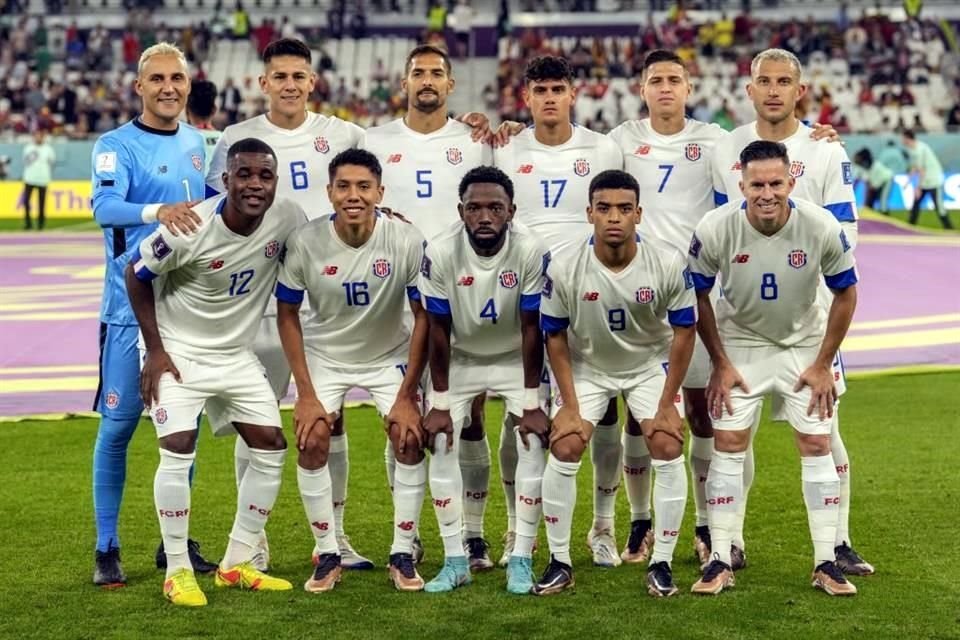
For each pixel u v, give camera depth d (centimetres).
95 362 1430
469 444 740
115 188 711
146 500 886
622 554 764
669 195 801
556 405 697
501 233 668
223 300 682
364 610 650
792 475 937
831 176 742
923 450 1005
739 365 700
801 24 4031
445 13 4134
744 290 681
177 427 666
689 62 3906
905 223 2852
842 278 675
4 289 1984
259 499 693
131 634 613
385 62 4106
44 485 928
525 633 610
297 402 695
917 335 1523
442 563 753
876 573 709
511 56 4031
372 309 701
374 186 675
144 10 4250
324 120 802
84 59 4047
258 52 4094
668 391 679
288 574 725
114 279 719
